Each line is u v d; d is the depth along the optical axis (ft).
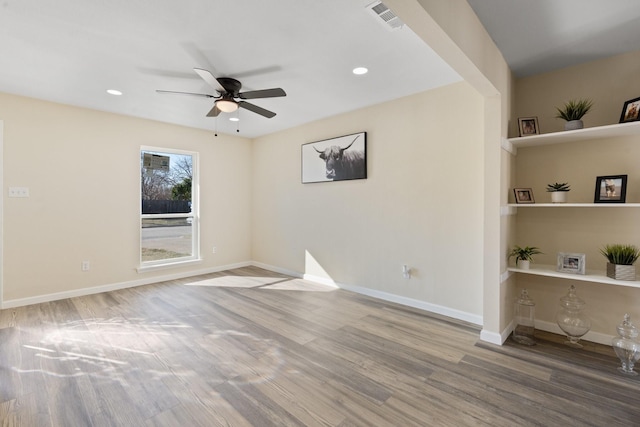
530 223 9.65
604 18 6.84
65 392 6.44
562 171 9.11
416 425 5.53
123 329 9.61
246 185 18.79
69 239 12.63
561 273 8.13
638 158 8.00
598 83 8.61
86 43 7.73
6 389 6.53
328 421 5.63
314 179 15.05
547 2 6.35
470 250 10.19
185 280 15.49
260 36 7.47
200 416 5.76
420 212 11.35
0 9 6.33
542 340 8.84
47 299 12.14
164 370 7.29
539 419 5.67
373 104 12.52
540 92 9.48
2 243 11.23
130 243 14.25
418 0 4.66
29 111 11.65
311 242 15.43
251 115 14.01
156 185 15.31
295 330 9.56
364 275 13.19
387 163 12.25
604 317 8.59
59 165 12.35
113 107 12.80
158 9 6.40
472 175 10.09
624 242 8.20
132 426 5.51
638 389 6.54
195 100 11.90
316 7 6.38
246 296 12.93
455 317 10.54
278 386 6.68
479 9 6.57
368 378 6.98
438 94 10.78
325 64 8.94
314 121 14.97
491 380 6.88
